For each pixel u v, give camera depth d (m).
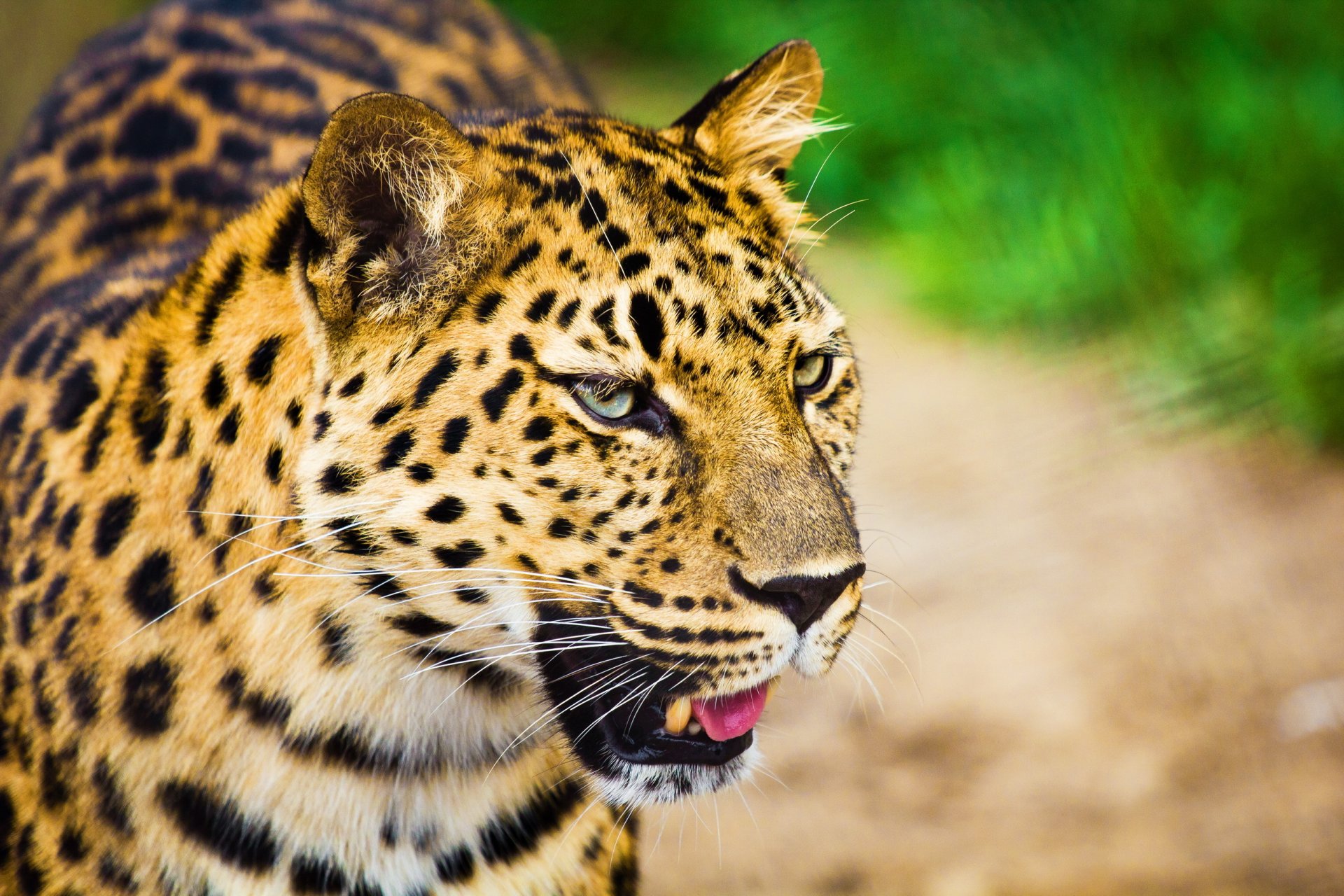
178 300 6.02
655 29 25.98
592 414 5.42
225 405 5.71
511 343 5.36
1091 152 16.70
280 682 5.71
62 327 6.48
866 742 10.62
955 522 12.92
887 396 15.11
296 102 8.64
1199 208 15.54
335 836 5.97
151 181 8.07
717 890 9.29
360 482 5.39
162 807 5.84
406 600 5.57
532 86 10.64
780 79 6.69
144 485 5.83
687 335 5.41
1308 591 11.47
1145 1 18.30
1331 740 9.97
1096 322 15.47
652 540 5.50
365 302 5.36
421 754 6.02
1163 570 11.97
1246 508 12.65
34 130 9.26
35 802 5.98
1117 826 9.55
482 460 5.37
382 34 9.81
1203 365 13.96
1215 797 9.66
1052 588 11.93
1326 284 14.41
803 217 6.81
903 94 19.80
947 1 19.98
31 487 6.10
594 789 6.00
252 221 6.02
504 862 6.25
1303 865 8.93
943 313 16.69
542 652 5.71
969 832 9.65
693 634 5.49
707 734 5.82
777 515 5.45
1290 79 17.11
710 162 6.32
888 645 11.51
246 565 5.65
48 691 5.88
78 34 14.47
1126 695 10.70
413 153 5.30
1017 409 14.45
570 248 5.42
